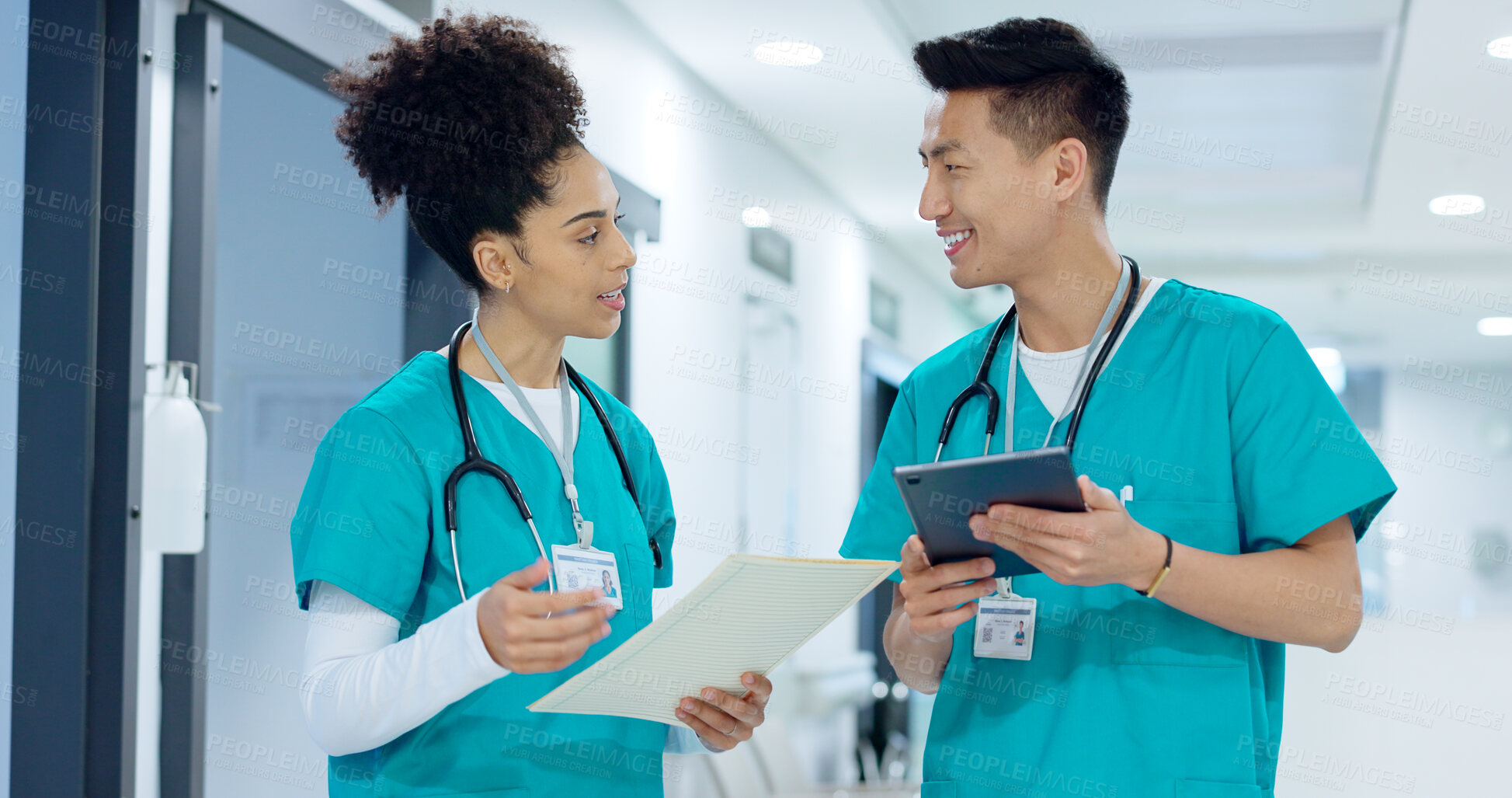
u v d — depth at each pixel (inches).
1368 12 160.1
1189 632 49.4
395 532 45.7
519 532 48.4
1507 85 180.7
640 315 143.2
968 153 51.0
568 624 39.4
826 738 215.6
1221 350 51.4
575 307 49.3
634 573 52.4
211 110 80.4
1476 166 227.9
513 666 39.4
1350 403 541.0
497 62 47.7
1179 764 48.5
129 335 70.8
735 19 145.3
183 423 75.0
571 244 48.4
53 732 69.9
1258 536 49.5
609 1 135.9
